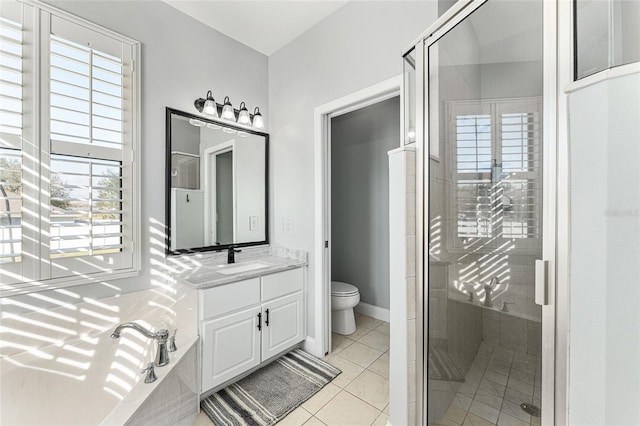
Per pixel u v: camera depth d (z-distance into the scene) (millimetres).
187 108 2143
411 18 1704
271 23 2283
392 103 2939
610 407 623
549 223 899
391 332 1474
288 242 2553
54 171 1521
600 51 778
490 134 1105
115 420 999
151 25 1946
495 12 1067
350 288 2762
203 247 2215
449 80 1266
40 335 1465
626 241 603
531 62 951
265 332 2053
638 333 586
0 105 1373
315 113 2299
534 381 959
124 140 1793
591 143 654
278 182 2654
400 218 1410
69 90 1575
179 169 2080
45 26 1500
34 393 1360
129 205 1801
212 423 1568
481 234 1146
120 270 1759
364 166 3189
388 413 1644
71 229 1576
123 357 1636
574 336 688
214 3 2045
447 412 1306
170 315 1949
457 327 1255
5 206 1377
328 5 2094
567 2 849
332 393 1816
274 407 1679
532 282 958
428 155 1364
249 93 2592
